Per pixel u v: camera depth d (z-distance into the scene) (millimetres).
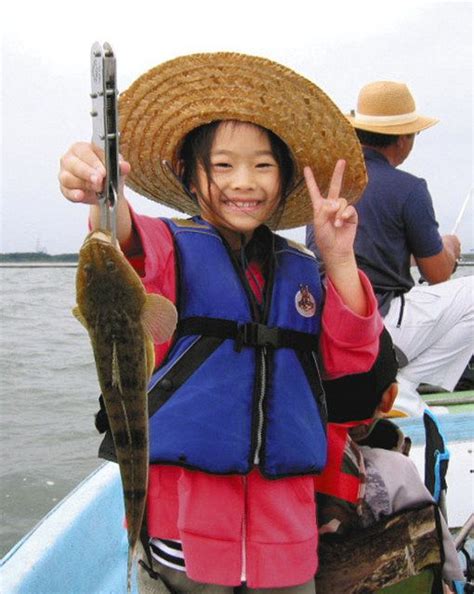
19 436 7656
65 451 7348
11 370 10805
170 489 2113
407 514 2402
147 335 1580
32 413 8500
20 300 21156
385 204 4602
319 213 2160
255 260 2314
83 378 10430
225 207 2236
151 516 2123
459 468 3783
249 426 2086
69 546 3027
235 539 2084
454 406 4711
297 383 2186
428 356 4738
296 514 2148
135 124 2279
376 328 2260
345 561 2359
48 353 12336
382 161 4746
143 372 1572
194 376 2090
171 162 2365
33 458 7098
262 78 2148
